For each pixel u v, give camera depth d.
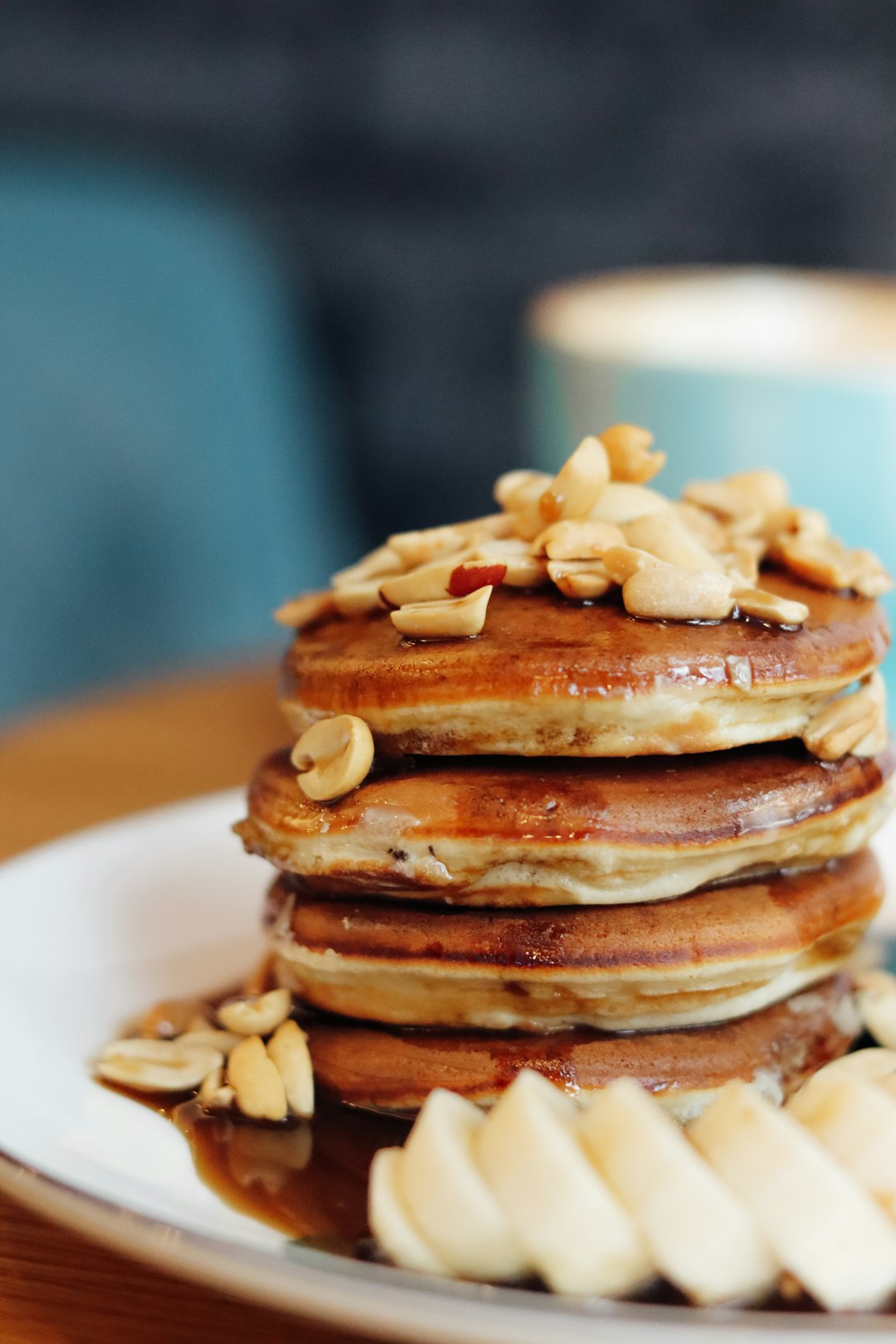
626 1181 0.37
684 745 0.41
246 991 0.48
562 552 0.42
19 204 1.14
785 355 0.65
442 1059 0.42
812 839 0.42
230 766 0.63
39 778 0.63
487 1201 0.37
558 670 0.40
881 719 0.43
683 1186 0.37
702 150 1.25
